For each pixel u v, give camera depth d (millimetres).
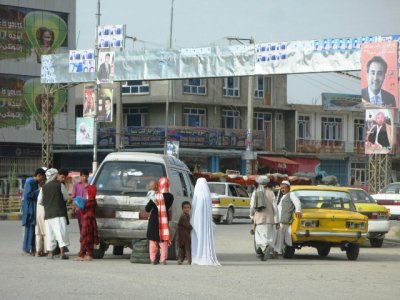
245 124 85312
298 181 66688
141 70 48656
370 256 26984
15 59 70875
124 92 81438
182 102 80000
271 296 14742
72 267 19438
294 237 24234
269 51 44219
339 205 25531
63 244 21922
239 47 45281
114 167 22578
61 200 21984
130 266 20141
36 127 72125
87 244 21688
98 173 22547
